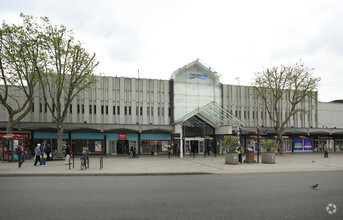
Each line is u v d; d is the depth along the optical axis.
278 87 34.75
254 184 11.18
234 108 39.91
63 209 6.75
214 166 19.67
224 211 6.70
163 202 7.64
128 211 6.61
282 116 42.38
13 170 16.02
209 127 38.22
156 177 13.90
